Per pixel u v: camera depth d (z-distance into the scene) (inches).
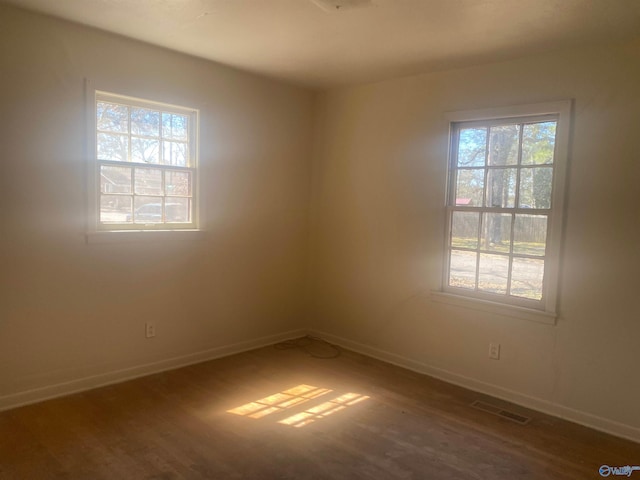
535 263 129.0
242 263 164.9
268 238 172.4
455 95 143.1
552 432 115.3
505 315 133.6
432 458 101.2
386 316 162.9
